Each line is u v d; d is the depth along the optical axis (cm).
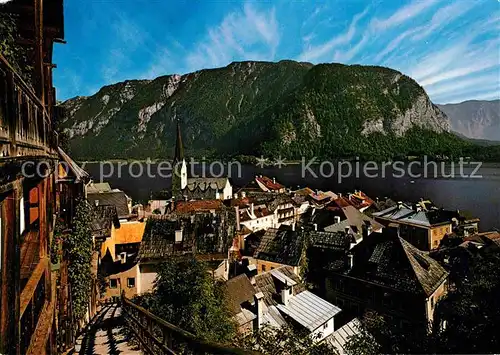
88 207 1802
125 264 2898
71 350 1153
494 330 1210
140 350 1089
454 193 10706
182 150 9762
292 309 2434
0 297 372
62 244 1243
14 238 407
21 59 797
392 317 2967
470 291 1459
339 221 5209
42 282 820
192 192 9312
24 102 507
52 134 1075
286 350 1487
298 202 8869
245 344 1523
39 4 885
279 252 3816
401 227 5712
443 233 5459
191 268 1870
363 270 3244
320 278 3838
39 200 819
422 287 2827
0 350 360
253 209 7162
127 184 15025
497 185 12225
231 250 3462
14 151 416
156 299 1745
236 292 2173
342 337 2155
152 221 3006
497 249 3462
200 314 1652
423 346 1390
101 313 2111
